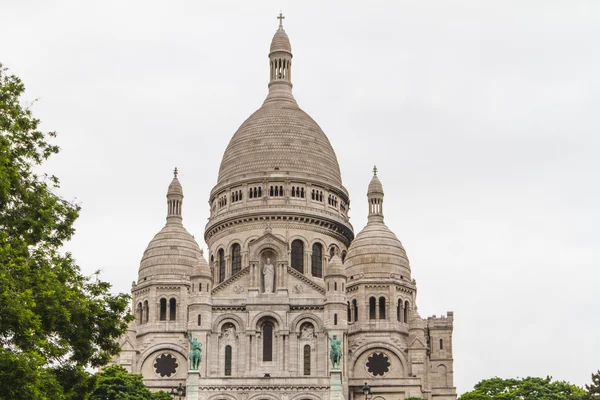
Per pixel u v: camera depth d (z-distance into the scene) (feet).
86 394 353.31
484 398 643.86
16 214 340.18
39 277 334.03
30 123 352.28
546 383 650.43
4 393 305.73
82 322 347.36
